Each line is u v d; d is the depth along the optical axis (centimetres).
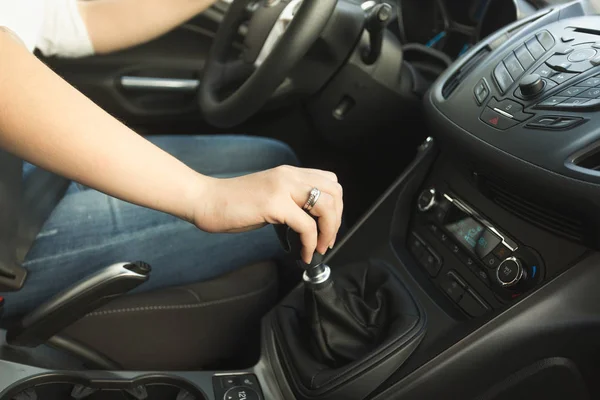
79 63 118
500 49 89
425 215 91
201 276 93
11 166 76
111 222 86
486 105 82
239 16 101
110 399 78
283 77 88
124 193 57
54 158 54
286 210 58
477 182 83
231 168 107
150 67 123
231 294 91
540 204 71
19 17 74
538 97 76
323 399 77
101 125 54
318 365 81
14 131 52
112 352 87
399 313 81
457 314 81
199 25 120
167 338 89
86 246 85
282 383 83
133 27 96
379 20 97
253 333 97
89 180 55
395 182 95
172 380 79
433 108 90
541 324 71
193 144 108
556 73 78
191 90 123
